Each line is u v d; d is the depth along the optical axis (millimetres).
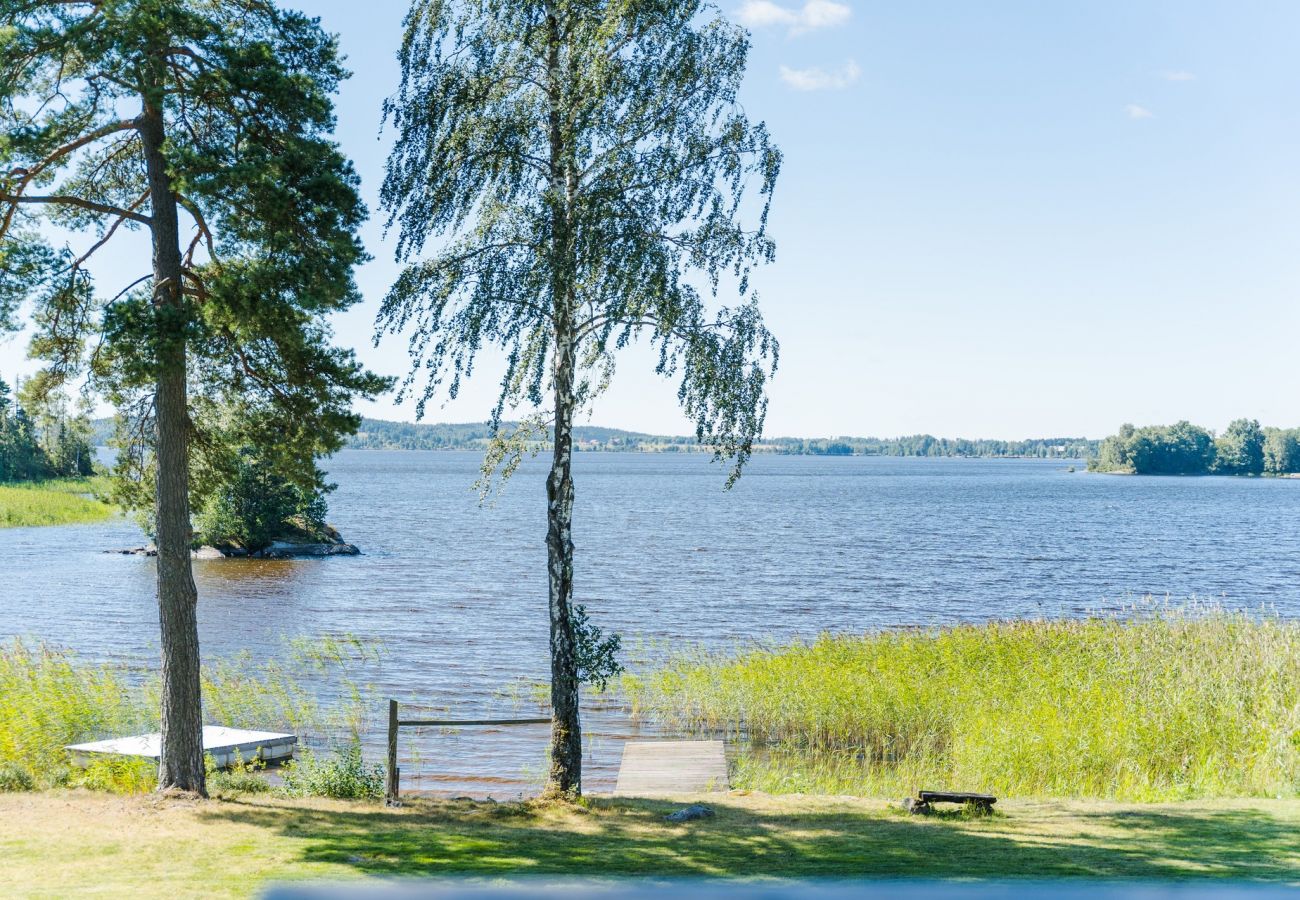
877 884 9992
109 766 16531
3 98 13047
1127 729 19047
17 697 20500
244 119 14383
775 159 14469
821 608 47375
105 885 9898
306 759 17797
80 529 85688
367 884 9961
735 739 23125
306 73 14625
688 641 38188
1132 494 183750
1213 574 62125
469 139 14742
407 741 22828
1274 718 18906
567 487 15477
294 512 71312
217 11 14844
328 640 35375
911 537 87875
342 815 13719
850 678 25125
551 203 14164
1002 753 19047
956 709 23234
